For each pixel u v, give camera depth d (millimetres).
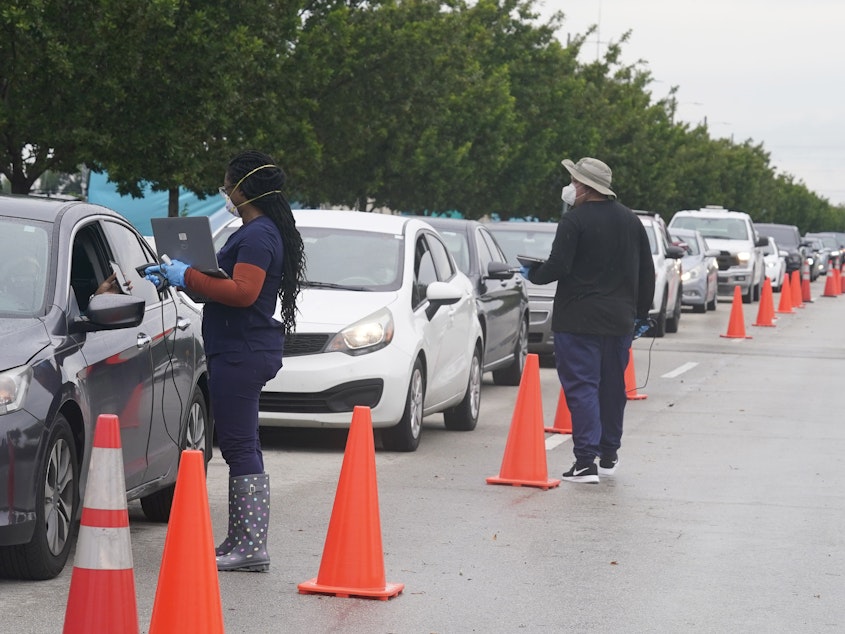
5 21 31969
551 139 77438
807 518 16125
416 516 15664
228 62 36312
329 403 19516
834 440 22953
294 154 45375
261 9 39469
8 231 12891
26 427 11375
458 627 11070
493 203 71500
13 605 11195
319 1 49406
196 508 9578
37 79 34000
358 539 11961
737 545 14539
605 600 12086
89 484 9047
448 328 22031
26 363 11586
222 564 12547
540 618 11422
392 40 50188
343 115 50406
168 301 14828
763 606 12023
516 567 13266
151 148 36438
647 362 37281
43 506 11633
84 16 33938
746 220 69625
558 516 15844
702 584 12766
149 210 50906
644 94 107000
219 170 39188
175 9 34125
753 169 156375
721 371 35094
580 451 18156
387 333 19906
